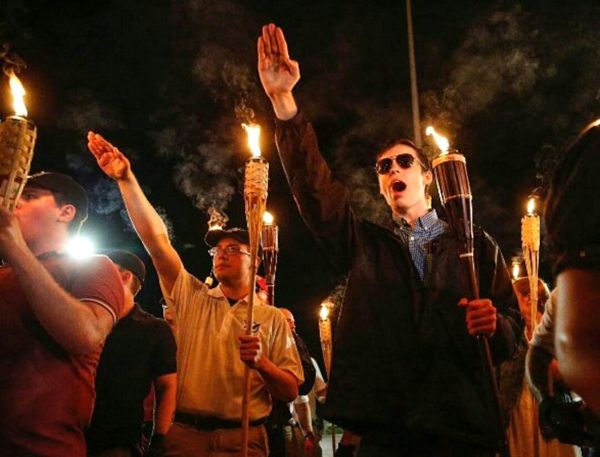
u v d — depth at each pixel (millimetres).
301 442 4855
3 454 2373
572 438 1949
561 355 1272
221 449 4059
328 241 3182
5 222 2285
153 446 4098
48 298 2367
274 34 3238
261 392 4242
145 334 4113
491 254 3125
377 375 2922
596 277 1235
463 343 2895
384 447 2879
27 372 2461
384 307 3021
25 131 2330
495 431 2814
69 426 2494
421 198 3391
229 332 4266
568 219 1300
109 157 3799
